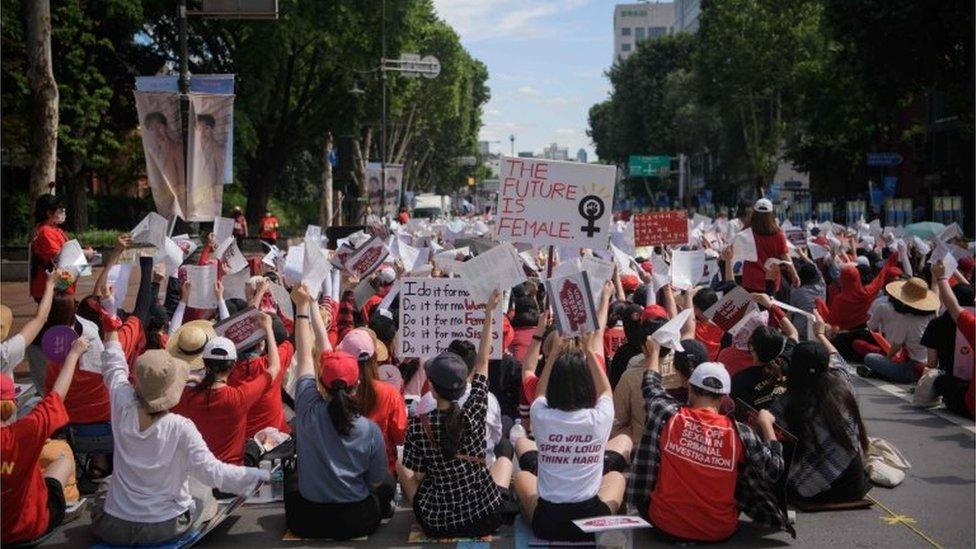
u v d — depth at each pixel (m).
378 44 41.97
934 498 7.59
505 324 9.62
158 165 13.76
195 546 6.56
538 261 14.21
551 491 6.35
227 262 10.55
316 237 13.25
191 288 8.87
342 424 6.47
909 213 30.42
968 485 7.94
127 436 6.23
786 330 8.45
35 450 6.05
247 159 44.69
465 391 6.70
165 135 13.73
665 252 14.09
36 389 8.40
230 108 13.83
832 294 15.46
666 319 7.95
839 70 43.12
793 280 12.18
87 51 33.94
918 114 50.03
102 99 34.09
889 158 43.94
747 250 11.58
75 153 35.34
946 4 29.86
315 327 7.13
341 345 7.15
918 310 12.17
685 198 80.50
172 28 37.84
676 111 80.50
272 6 14.36
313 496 6.57
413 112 69.31
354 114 44.47
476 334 7.97
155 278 9.38
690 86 76.75
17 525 6.16
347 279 10.45
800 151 58.88
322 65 42.00
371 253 10.36
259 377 7.11
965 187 40.44
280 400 8.19
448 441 6.50
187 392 6.88
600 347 6.97
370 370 7.12
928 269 14.88
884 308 12.47
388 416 7.27
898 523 6.99
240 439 7.07
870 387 12.16
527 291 10.48
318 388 6.70
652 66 93.00
